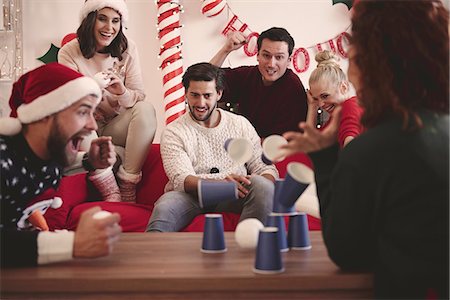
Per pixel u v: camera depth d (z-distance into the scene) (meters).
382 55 1.46
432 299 1.42
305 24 4.79
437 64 1.47
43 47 4.80
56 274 1.49
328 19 4.79
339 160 1.48
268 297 1.46
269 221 1.82
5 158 1.72
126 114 3.47
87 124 1.80
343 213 1.46
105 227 1.59
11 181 1.74
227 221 3.02
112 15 3.49
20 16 4.62
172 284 1.45
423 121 1.46
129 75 3.68
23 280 1.45
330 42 4.76
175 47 4.41
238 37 3.85
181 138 3.14
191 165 3.11
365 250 1.50
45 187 1.88
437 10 1.50
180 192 3.04
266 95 3.64
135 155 3.42
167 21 4.40
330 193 1.58
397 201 1.43
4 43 4.75
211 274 1.48
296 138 1.61
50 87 1.77
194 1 4.77
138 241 1.94
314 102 3.21
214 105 3.16
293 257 1.70
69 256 1.58
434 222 1.41
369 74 1.48
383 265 1.45
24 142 1.79
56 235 1.59
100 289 1.45
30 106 1.76
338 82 3.12
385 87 1.46
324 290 1.47
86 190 3.30
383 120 1.50
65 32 4.80
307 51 4.79
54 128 1.77
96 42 3.52
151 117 3.47
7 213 1.82
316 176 1.63
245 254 1.74
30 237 1.58
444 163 1.42
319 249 1.83
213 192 2.35
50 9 4.80
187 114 3.23
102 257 1.68
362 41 1.49
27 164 1.79
